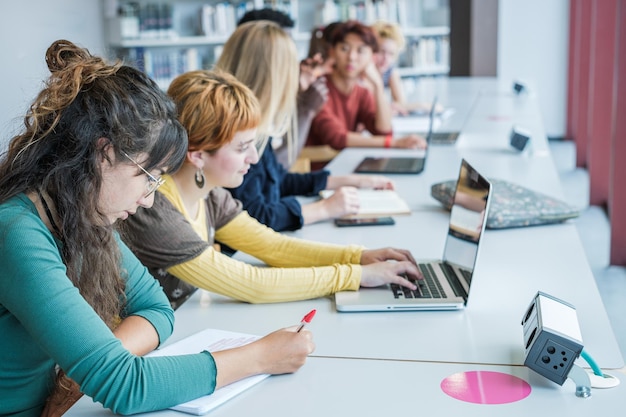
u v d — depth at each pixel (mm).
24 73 5883
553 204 2820
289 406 1542
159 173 1554
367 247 2594
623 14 4691
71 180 1475
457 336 1860
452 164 3904
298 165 4332
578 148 7605
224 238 2494
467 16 8438
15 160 1497
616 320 3893
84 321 1482
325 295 2170
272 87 2951
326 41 5180
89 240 1556
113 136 1459
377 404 1539
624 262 4684
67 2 6793
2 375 1567
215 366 1590
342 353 1780
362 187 3377
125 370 1494
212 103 2090
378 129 5234
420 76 8977
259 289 2105
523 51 9164
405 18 8836
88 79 1486
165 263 2109
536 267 2344
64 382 1670
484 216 2012
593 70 6102
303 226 2877
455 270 2225
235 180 2189
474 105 6031
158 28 8125
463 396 1563
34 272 1457
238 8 8273
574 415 1484
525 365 1619
